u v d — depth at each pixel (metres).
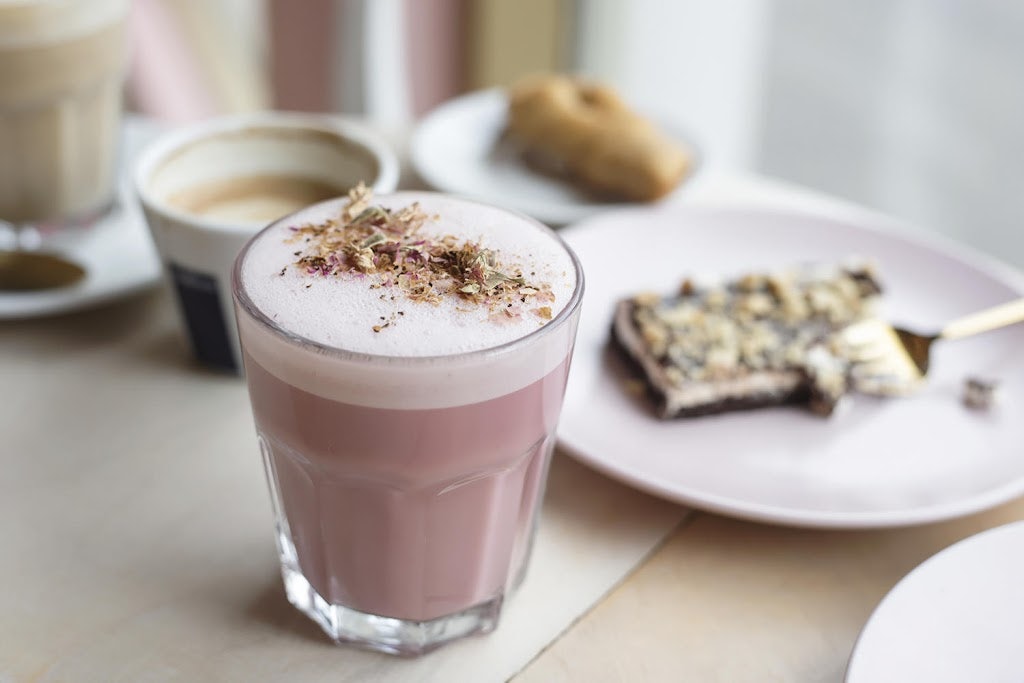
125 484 0.48
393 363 0.36
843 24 1.03
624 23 1.01
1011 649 0.40
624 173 0.66
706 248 0.61
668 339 0.53
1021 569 0.42
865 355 0.54
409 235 0.40
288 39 1.02
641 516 0.48
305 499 0.41
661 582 0.45
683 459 0.49
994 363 0.55
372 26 1.01
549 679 0.42
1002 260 1.06
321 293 0.38
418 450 0.38
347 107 1.05
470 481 0.40
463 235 0.41
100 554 0.46
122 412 0.51
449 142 0.71
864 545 0.47
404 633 0.42
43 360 0.54
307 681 0.42
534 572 0.45
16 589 0.44
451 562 0.41
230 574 0.45
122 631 0.43
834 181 1.11
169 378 0.53
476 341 0.37
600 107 0.71
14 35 0.54
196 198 0.54
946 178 1.06
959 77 1.02
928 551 0.47
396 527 0.40
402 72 1.07
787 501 0.47
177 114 1.06
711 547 0.46
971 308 0.58
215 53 1.11
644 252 0.60
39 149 0.57
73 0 0.55
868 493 0.48
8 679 0.41
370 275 0.39
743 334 0.54
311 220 0.41
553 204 0.67
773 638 0.43
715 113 1.04
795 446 0.50
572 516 0.47
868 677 0.39
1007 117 1.01
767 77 1.08
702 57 1.01
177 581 0.45
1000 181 1.04
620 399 0.52
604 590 0.45
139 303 0.58
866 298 0.57
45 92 0.56
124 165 0.65
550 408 0.40
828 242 0.61
